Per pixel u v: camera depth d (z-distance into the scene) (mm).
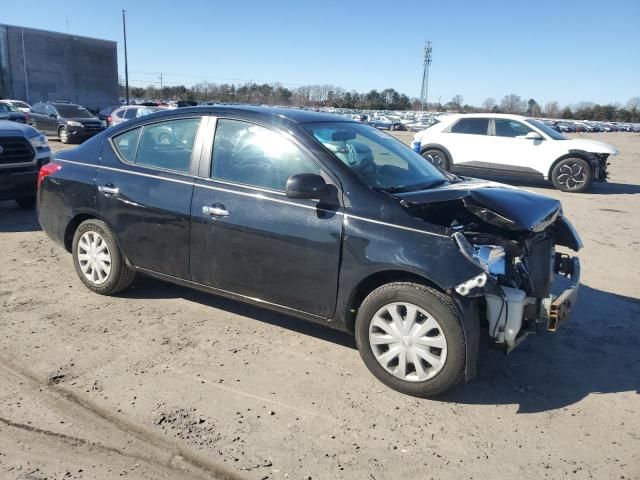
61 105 22219
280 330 4473
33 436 3010
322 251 3680
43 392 3436
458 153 13914
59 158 5172
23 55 60281
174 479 2734
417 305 3414
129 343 4137
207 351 4066
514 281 3562
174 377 3680
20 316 4531
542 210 3789
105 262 4875
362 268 3545
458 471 2865
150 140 4613
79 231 4988
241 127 4156
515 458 2990
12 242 6730
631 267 6707
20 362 3787
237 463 2863
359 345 3684
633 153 27781
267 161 3996
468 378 3379
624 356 4277
